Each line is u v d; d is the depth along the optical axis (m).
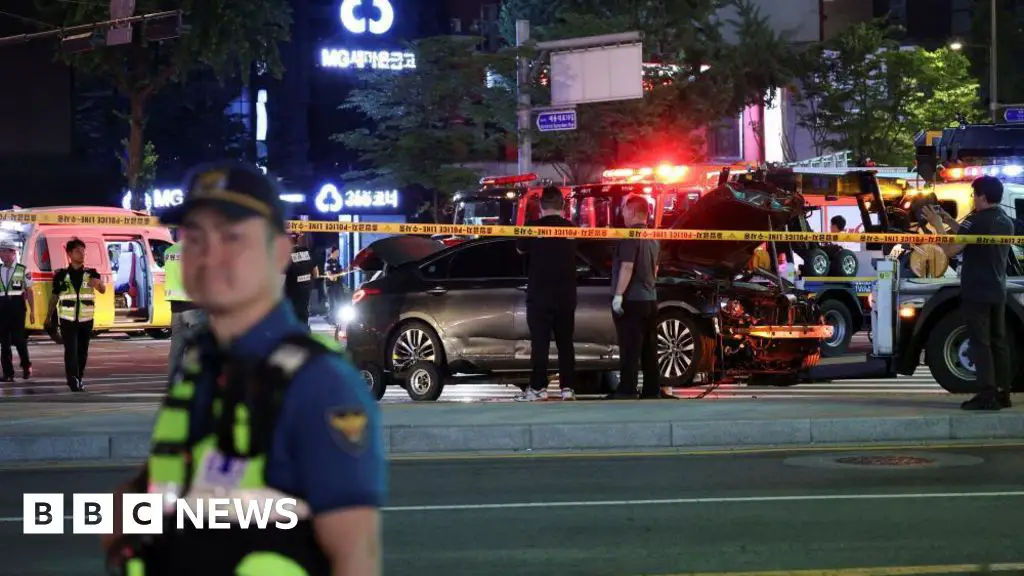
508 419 29.02
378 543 6.20
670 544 18.75
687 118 94.88
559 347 34.16
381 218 115.06
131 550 6.35
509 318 37.50
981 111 113.06
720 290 36.97
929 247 33.75
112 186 133.00
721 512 21.02
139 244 70.31
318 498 6.05
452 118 100.50
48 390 43.75
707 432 28.31
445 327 37.78
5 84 129.88
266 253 6.37
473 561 17.78
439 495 22.61
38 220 30.58
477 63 94.88
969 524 19.97
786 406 31.08
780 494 22.52
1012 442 28.61
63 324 41.75
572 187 51.94
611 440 28.08
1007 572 17.09
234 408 6.11
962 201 53.22
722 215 35.84
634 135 92.69
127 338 77.31
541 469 25.38
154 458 6.29
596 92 74.38
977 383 29.64
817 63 102.38
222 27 108.62
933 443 28.58
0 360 48.06
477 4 129.75
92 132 146.12
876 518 20.44
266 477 6.12
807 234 33.62
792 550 18.33
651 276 34.06
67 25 106.12
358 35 131.25
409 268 38.66
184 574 6.19
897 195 55.72
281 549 6.13
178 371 6.41
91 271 42.09
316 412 6.08
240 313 6.38
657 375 35.28
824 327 36.66
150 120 145.50
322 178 131.25
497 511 21.20
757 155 113.94
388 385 41.06
